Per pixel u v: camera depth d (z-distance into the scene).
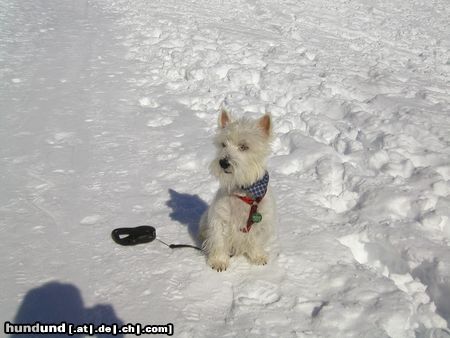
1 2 4.21
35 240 1.15
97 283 1.01
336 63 2.95
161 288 1.01
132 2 4.54
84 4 4.40
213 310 0.96
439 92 2.56
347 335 0.91
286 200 1.43
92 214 1.28
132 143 1.75
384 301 0.99
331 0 5.52
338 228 1.30
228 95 2.29
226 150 1.06
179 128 1.92
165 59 2.85
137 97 2.24
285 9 4.79
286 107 2.24
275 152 1.82
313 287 1.05
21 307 0.93
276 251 1.17
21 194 1.36
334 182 1.58
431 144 1.85
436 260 1.14
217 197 1.11
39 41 3.06
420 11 5.41
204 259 1.13
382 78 2.66
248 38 3.36
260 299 1.01
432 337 0.97
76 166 1.55
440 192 1.50
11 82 2.29
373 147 1.83
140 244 1.17
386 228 1.29
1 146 1.65
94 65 2.67
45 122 1.87
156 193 1.43
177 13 4.16
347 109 2.16
